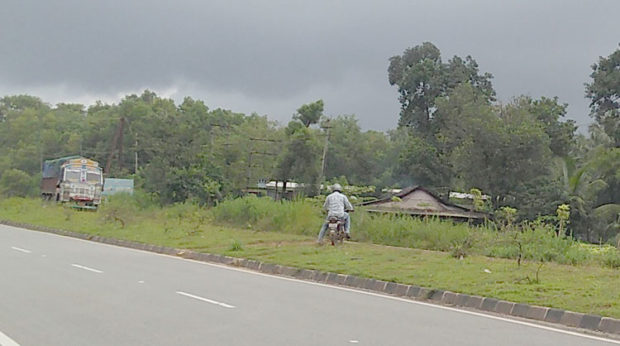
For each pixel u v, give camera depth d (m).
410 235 20.17
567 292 10.94
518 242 15.53
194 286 12.56
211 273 14.92
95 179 47.09
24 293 11.25
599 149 41.88
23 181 65.12
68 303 10.30
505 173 42.50
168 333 8.16
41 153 76.50
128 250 20.81
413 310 10.42
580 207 39.03
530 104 50.56
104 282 12.79
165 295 11.28
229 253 18.22
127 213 32.84
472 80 64.94
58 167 50.81
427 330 8.69
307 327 8.66
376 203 40.72
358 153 69.44
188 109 71.06
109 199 44.72
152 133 50.59
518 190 41.50
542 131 42.88
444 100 55.59
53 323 8.74
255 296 11.47
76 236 26.77
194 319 9.10
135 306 10.09
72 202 45.50
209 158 47.59
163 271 15.04
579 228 39.84
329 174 68.19
